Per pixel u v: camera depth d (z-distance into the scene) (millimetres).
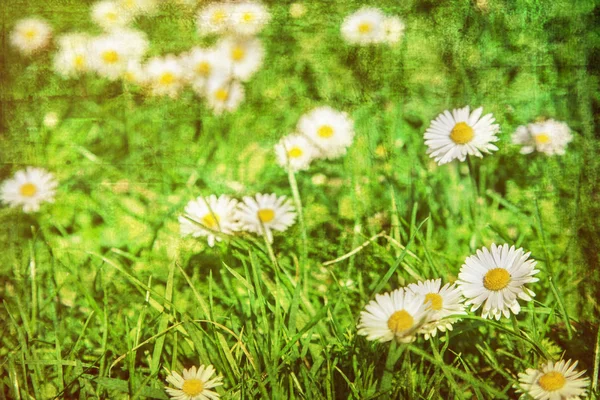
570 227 589
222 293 575
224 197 587
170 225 604
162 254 595
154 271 587
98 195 622
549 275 553
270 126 654
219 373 537
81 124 655
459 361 544
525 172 613
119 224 609
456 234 596
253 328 552
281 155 629
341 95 661
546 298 563
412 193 613
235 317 559
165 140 648
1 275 583
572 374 523
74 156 641
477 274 536
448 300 531
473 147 577
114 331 556
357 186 618
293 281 558
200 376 530
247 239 581
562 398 520
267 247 557
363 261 582
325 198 616
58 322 565
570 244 581
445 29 661
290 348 539
